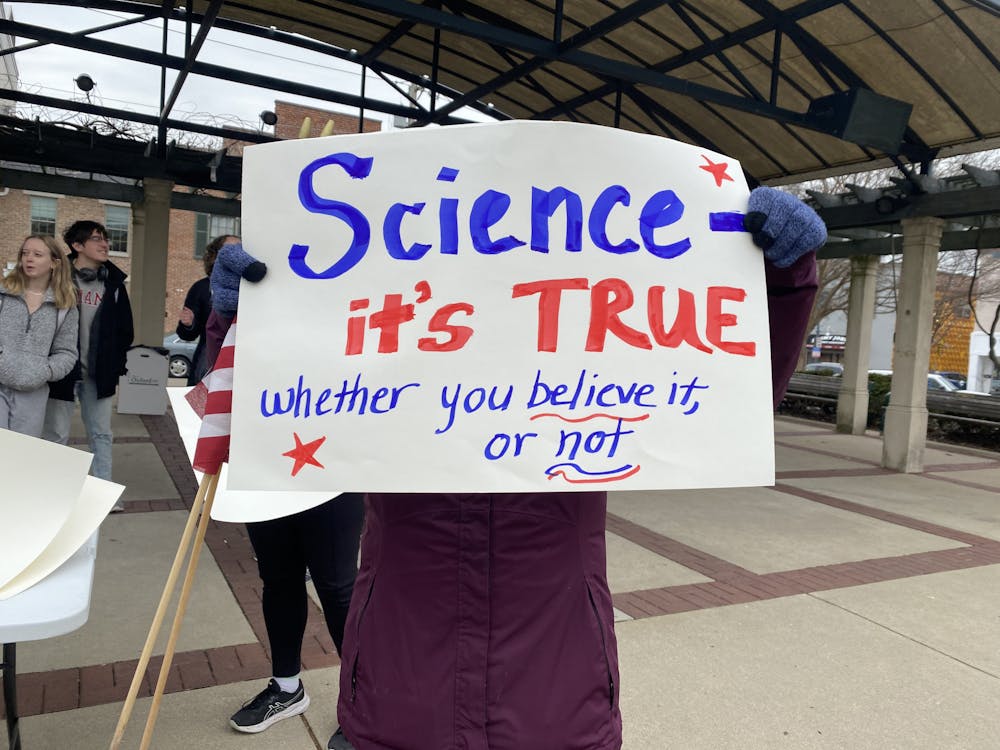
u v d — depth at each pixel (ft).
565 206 4.76
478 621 4.52
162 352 30.89
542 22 25.80
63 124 29.60
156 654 10.14
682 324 4.82
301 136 5.04
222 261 4.64
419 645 4.55
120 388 30.50
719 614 12.95
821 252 40.01
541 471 4.58
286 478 4.50
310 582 13.33
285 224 4.67
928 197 27.68
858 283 40.57
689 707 9.71
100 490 6.31
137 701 8.95
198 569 13.46
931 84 23.06
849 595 14.28
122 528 15.65
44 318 12.85
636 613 12.83
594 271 4.77
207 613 11.58
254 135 31.99
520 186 4.75
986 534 19.99
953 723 9.62
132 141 30.71
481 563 4.55
